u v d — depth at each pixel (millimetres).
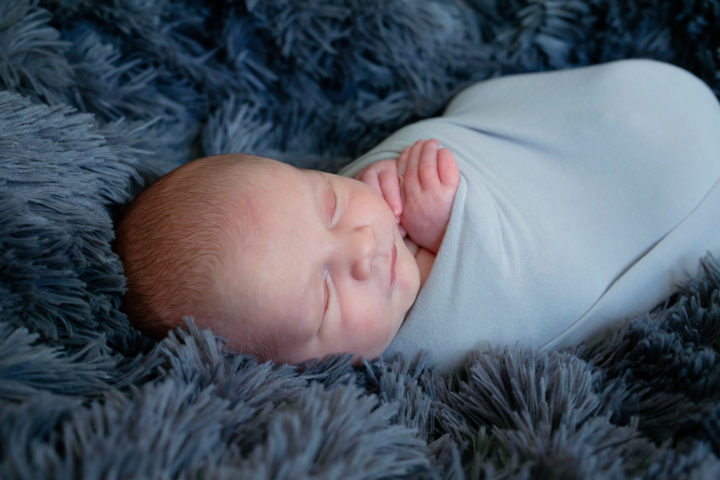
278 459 463
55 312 593
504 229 833
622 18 1105
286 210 743
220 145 1052
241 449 516
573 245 833
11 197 598
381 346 792
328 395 562
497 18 1212
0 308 569
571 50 1160
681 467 502
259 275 703
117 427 468
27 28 851
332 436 503
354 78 1147
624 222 848
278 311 707
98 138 742
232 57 1078
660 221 839
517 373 671
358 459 483
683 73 968
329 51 1096
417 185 862
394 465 502
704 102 937
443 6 1181
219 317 703
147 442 455
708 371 641
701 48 1063
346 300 750
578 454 514
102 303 646
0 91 767
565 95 960
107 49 970
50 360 538
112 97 973
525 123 943
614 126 889
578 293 810
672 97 916
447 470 568
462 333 812
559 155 904
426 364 812
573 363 686
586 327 815
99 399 548
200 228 719
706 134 888
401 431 553
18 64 820
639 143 872
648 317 750
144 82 1014
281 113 1152
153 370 606
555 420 606
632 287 818
